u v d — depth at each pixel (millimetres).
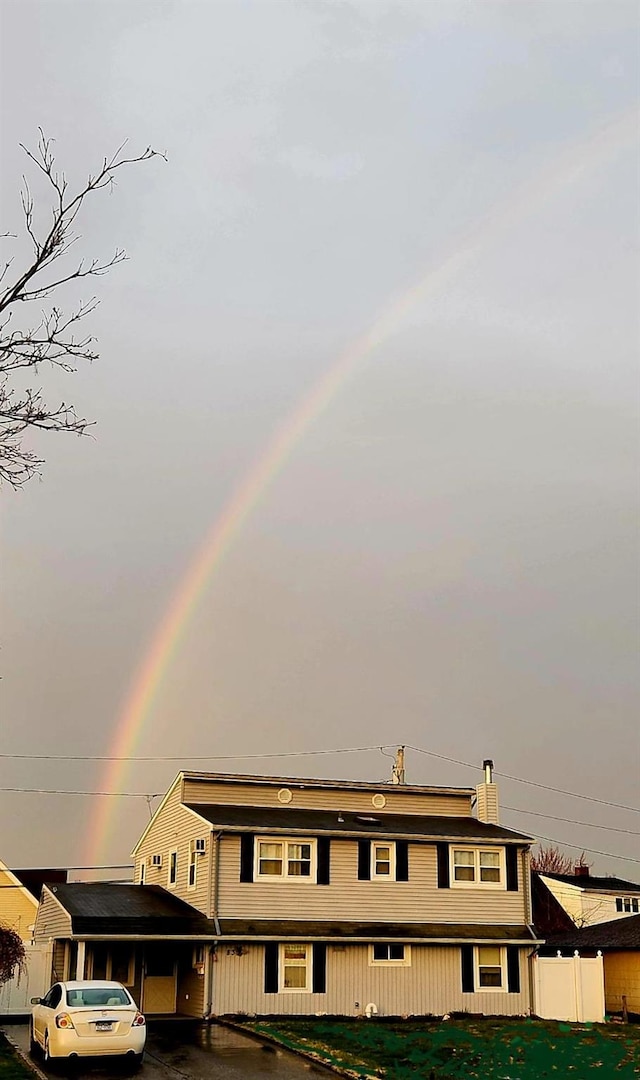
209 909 34406
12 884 51500
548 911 58531
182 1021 32000
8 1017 31859
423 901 37250
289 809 39844
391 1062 24469
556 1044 28594
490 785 42594
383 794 41688
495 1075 23281
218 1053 25312
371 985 35406
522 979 37594
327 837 36500
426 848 37875
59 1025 22500
